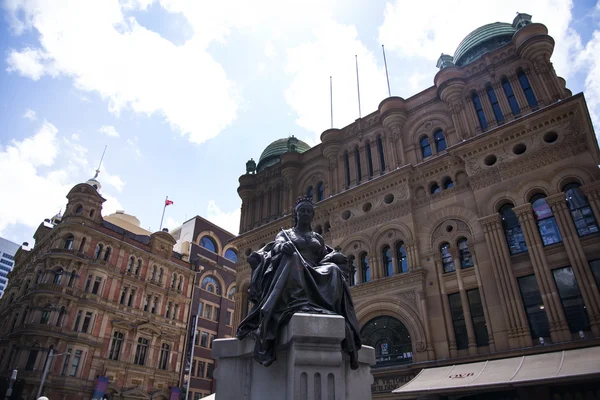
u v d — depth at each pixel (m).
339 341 5.34
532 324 20.23
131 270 50.59
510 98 26.22
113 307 46.81
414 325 23.44
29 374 38.66
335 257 6.90
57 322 41.66
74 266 44.84
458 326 22.61
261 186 40.03
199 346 55.34
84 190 48.62
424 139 29.59
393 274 25.83
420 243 25.70
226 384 5.86
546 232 21.36
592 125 22.98
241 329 6.11
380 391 23.16
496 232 22.56
